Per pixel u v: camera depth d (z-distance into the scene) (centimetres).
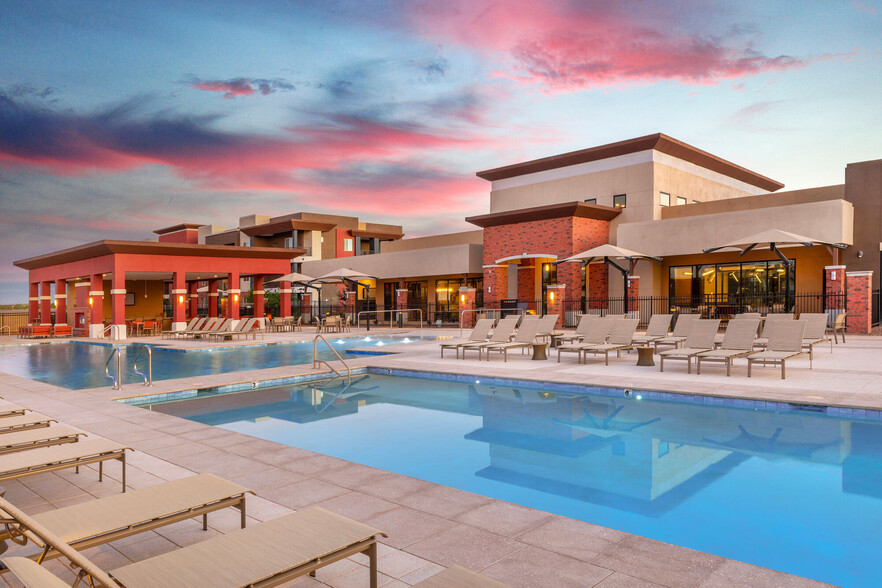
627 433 762
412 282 3869
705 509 487
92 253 2720
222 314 4338
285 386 1202
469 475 597
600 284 2903
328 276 3011
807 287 2369
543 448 700
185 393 1076
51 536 212
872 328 2125
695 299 2659
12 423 599
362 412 938
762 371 1182
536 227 2923
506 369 1282
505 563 346
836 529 441
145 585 237
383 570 341
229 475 537
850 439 710
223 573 248
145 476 538
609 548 368
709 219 2511
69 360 1805
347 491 489
